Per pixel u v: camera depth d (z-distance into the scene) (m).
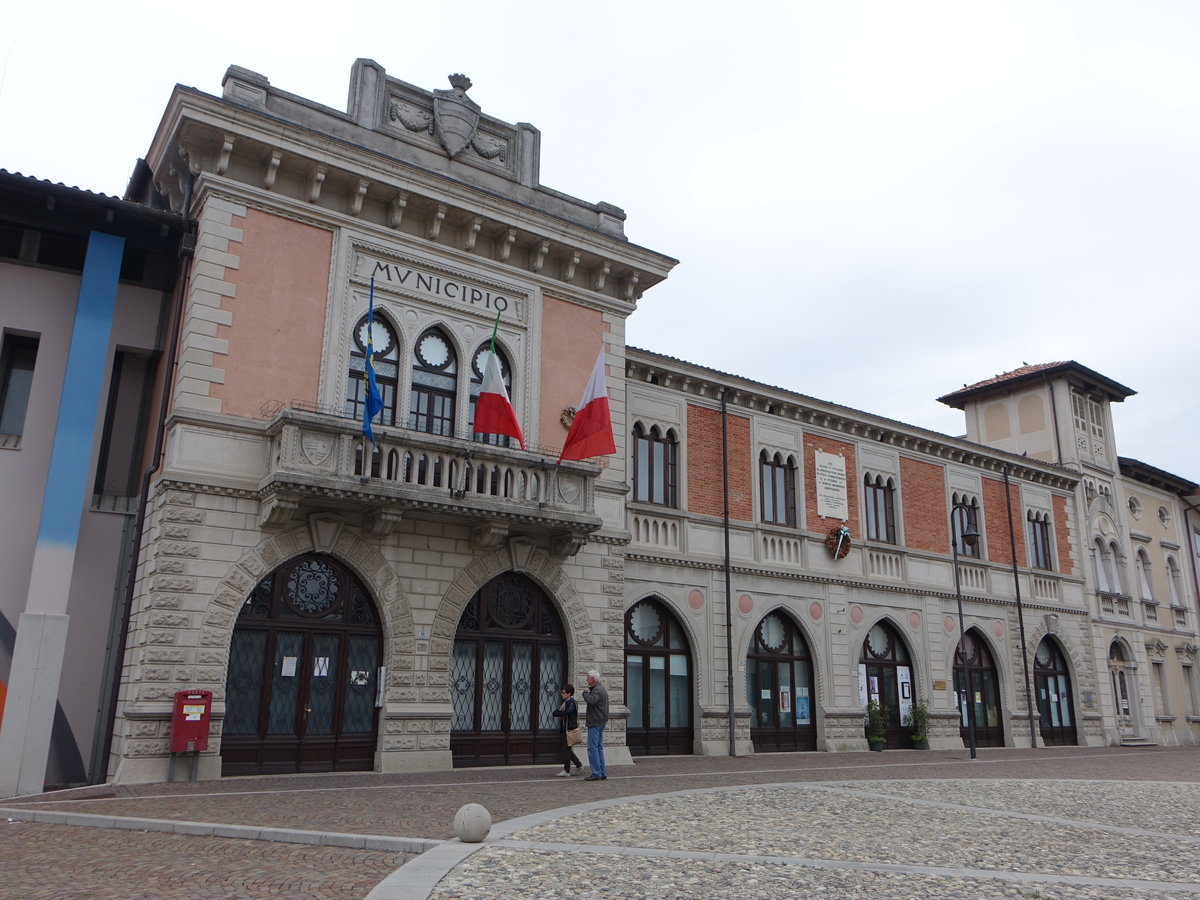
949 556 30.27
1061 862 8.74
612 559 20.67
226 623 15.63
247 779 15.05
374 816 10.77
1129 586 36.66
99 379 16.53
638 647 22.73
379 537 17.42
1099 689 33.88
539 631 19.47
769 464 26.58
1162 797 14.58
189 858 8.30
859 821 11.15
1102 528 36.31
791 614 25.66
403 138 19.56
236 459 16.34
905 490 29.70
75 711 16.41
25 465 16.94
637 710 22.45
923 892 7.21
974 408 39.06
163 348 18.36
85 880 7.38
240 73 17.52
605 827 10.10
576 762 17.25
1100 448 37.53
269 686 16.11
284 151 17.47
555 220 20.64
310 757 16.28
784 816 11.40
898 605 28.22
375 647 17.38
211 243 16.84
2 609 16.20
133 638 15.73
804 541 26.39
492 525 18.02
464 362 19.34
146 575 15.73
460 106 20.28
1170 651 38.16
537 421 20.09
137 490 18.09
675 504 24.17
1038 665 32.47
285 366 17.20
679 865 7.98
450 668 17.91
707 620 23.80
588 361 21.34
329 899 6.70
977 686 30.17
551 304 21.03
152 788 13.76
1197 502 42.22
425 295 19.05
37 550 15.26
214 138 17.02
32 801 12.77
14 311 17.42
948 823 11.18
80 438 16.11
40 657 14.56
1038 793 14.91
